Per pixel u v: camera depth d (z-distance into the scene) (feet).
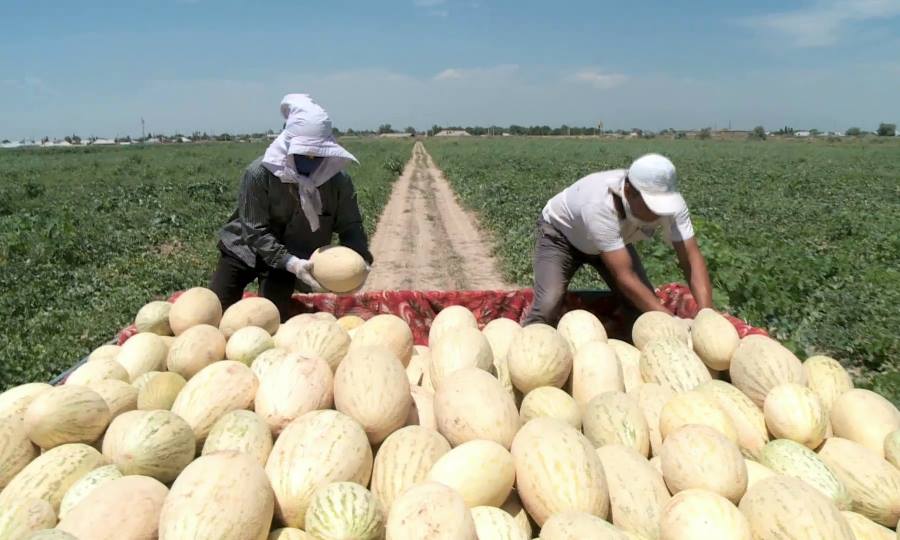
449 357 12.73
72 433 10.78
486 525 8.57
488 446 9.72
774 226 65.00
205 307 16.19
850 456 10.66
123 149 310.24
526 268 46.85
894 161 180.45
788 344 26.48
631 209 17.53
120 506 8.49
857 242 55.06
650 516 9.33
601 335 14.99
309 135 17.70
